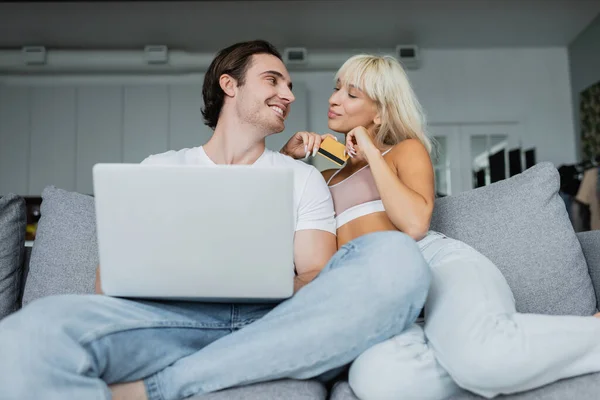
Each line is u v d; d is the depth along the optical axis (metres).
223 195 1.00
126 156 5.66
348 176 1.67
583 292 1.48
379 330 1.09
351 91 1.78
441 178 5.98
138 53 5.70
